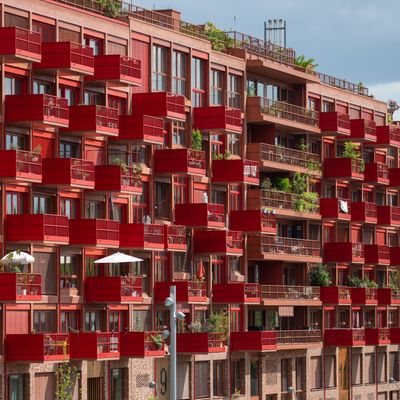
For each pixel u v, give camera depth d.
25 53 90.06
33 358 91.75
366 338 138.62
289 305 123.69
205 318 113.44
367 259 141.12
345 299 132.50
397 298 146.00
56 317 96.44
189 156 107.25
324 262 134.50
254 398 119.81
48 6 95.88
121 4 106.44
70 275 98.12
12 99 91.75
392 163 152.38
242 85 120.25
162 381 107.94
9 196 92.31
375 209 140.12
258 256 119.12
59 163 93.62
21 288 90.00
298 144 130.12
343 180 137.50
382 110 149.75
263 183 122.19
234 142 119.06
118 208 103.31
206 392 113.38
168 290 106.81
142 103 104.81
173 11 113.38
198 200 113.06
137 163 105.00
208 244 111.44
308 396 128.75
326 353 132.75
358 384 140.50
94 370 99.81
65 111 93.69
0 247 91.38
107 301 98.88
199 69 114.31
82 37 99.31
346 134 132.75
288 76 126.00
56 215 93.06
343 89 140.75
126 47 104.56
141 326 105.50
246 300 114.25
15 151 89.62
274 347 117.69
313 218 129.25
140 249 103.00
